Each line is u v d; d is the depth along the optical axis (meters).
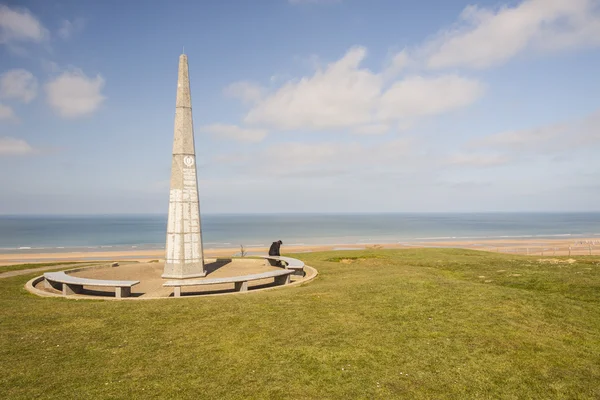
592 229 109.19
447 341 7.57
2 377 6.04
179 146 15.77
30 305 10.70
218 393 5.57
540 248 52.44
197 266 16.22
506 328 8.29
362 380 5.98
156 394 5.53
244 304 10.52
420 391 5.68
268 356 6.87
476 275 15.54
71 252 53.59
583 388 5.79
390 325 8.53
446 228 119.00
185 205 15.87
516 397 5.55
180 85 15.80
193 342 7.57
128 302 10.98
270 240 76.12
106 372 6.25
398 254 24.06
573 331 8.16
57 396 5.45
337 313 9.49
